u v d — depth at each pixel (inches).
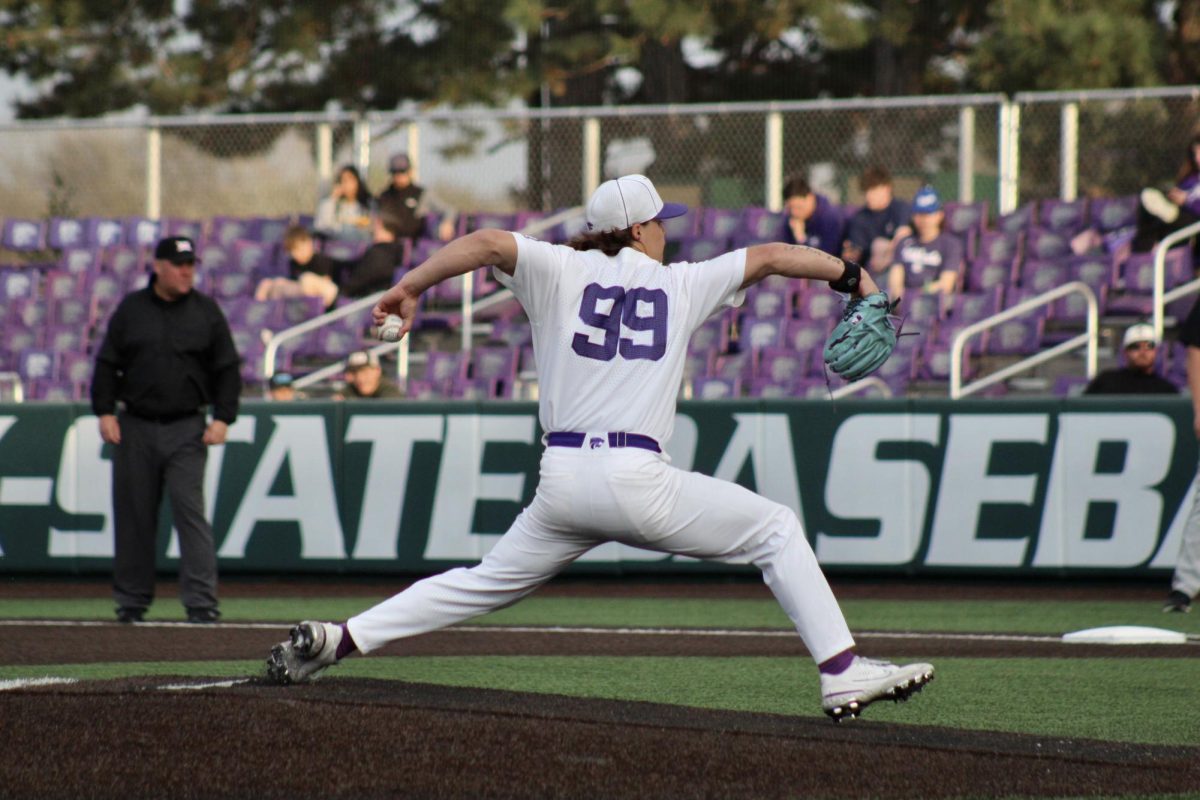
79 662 797.9
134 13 2726.4
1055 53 2208.4
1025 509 1187.9
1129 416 1169.4
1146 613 1040.2
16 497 1305.4
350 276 1945.1
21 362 1887.3
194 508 988.6
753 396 1609.3
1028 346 1626.5
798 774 498.9
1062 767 518.0
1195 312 989.8
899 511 1208.8
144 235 2123.5
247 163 2178.9
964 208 1834.4
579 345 550.0
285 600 1165.1
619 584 1263.5
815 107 1893.5
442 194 2091.5
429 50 2659.9
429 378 1747.0
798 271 571.2
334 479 1279.5
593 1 2484.0
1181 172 1712.6
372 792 472.4
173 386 979.9
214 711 541.6
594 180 1984.5
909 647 867.4
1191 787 497.0
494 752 507.2
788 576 561.6
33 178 2231.8
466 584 596.7
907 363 1620.3
